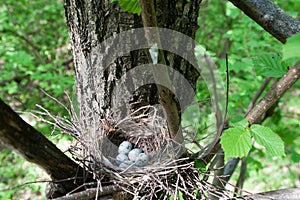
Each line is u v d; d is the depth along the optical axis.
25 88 4.20
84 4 1.35
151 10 0.99
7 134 0.91
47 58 4.45
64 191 1.16
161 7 1.26
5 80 4.27
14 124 0.91
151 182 1.25
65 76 3.75
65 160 1.09
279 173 4.09
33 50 4.35
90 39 1.39
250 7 1.24
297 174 4.11
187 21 1.34
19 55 3.78
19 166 3.56
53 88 3.47
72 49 1.50
